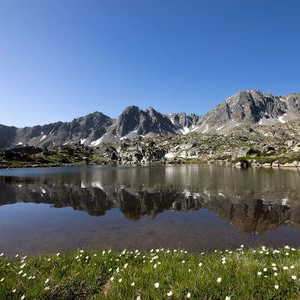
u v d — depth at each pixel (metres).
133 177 82.81
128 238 19.59
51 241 19.25
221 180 65.19
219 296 6.61
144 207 32.28
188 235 20.14
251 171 100.12
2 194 45.78
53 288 7.64
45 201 38.06
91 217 27.38
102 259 10.42
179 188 50.72
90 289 7.79
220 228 22.09
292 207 29.81
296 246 17.19
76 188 53.88
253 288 6.87
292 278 7.06
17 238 20.16
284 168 118.50
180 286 6.96
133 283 7.20
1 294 7.14
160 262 9.16
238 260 9.02
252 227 22.23
